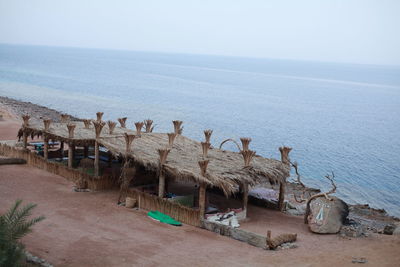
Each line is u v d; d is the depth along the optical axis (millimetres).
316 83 195625
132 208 22609
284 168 24391
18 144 32938
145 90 111562
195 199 23844
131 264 15961
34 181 25922
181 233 19672
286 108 95000
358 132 68000
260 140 57094
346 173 42375
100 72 166750
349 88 173375
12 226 13062
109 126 28047
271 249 18391
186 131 59875
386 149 55281
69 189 24953
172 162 22453
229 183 20312
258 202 25484
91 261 15930
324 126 72438
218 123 68438
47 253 16188
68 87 105562
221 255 17375
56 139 27375
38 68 162875
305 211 23969
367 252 18312
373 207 32500
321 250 18469
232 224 20984
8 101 72375
